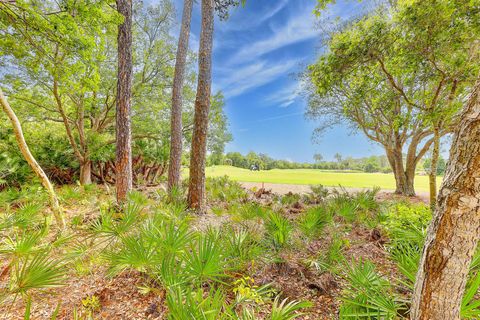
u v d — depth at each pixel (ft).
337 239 10.57
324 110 37.17
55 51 19.61
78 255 8.24
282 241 9.50
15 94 28.09
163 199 18.58
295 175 76.84
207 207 19.92
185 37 24.88
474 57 14.75
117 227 8.77
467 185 3.79
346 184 48.65
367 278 6.53
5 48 16.30
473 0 11.79
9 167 23.47
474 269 6.57
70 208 18.51
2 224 10.52
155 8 34.17
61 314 6.56
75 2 15.01
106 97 34.09
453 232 4.00
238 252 8.04
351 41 15.58
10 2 13.85
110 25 17.58
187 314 4.50
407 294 7.03
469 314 4.83
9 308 6.65
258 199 26.48
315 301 7.45
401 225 11.89
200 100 18.56
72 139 31.63
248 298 6.08
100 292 7.41
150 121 38.65
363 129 35.70
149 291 7.36
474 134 3.70
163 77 37.11
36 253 6.86
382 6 25.05
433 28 13.42
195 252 6.35
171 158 24.40
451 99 15.62
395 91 21.29
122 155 17.89
